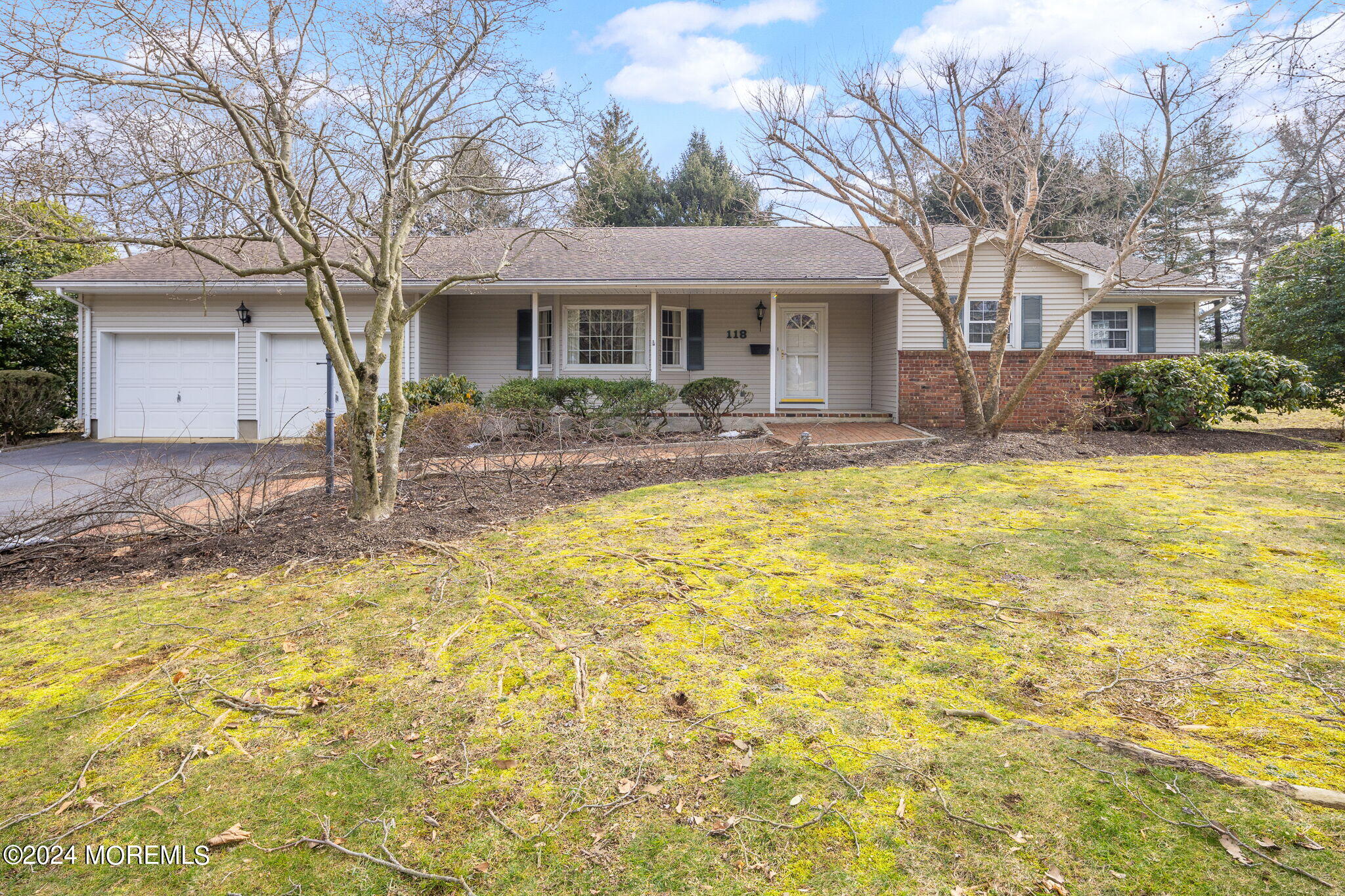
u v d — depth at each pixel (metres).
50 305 17.75
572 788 2.70
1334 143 10.16
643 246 16.80
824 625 4.20
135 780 2.83
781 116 10.45
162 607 4.71
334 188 7.53
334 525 6.54
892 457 9.95
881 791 2.62
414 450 8.88
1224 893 2.07
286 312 15.00
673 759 2.87
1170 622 4.16
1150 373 12.41
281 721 3.25
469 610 4.49
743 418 14.71
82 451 12.95
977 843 2.33
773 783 2.69
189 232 6.92
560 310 15.76
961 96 10.26
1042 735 2.94
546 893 2.20
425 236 8.22
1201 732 2.99
